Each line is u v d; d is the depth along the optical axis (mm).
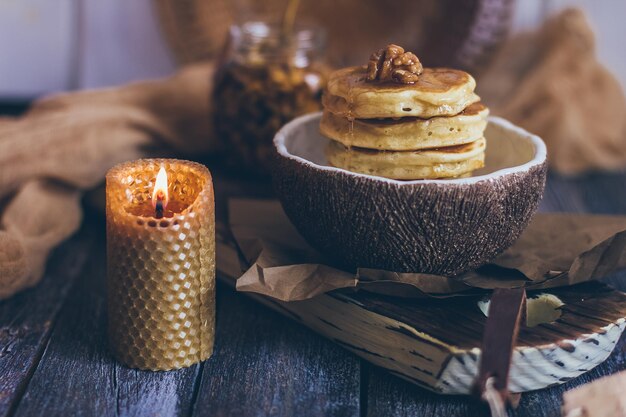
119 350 660
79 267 794
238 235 719
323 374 657
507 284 671
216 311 725
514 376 625
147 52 1147
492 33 1029
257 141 856
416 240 640
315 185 643
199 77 988
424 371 629
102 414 618
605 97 1004
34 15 1127
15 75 1151
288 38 852
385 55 661
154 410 622
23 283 744
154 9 1120
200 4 1085
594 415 595
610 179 967
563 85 992
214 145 954
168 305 644
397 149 645
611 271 685
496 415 591
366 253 652
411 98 639
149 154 927
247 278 653
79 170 839
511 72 1068
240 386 643
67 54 1147
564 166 970
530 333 630
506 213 645
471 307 657
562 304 666
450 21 1048
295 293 657
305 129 740
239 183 885
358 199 632
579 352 627
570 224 742
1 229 767
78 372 654
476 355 609
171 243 633
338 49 1105
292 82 840
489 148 736
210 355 671
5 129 861
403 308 652
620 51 1149
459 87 647
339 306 667
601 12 1133
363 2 1091
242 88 848
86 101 960
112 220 642
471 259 658
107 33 1140
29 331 702
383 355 651
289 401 631
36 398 629
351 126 653
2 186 822
